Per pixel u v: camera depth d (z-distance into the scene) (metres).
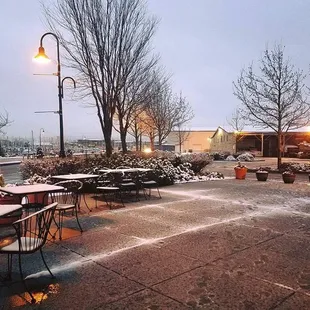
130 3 12.09
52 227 5.42
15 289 3.16
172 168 11.95
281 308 2.80
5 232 4.93
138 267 3.68
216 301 2.92
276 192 9.41
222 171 18.34
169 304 2.86
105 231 5.18
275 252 4.20
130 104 14.83
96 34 11.59
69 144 31.78
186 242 4.59
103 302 2.90
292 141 35.53
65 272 3.55
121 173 8.34
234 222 5.77
